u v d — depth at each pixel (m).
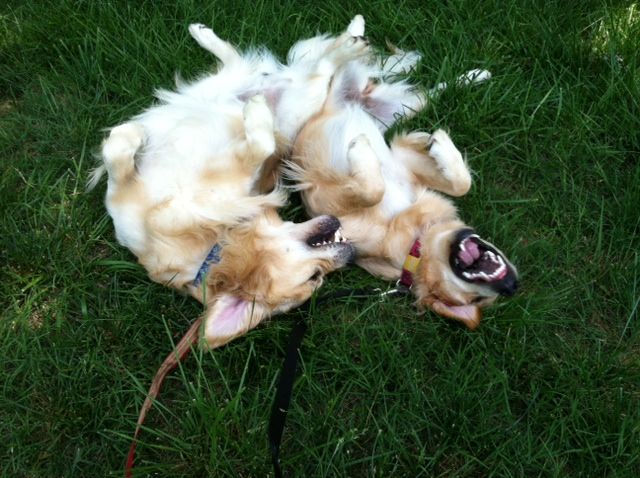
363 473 1.08
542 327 1.20
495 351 1.17
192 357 1.16
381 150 1.29
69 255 1.24
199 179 1.16
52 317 1.19
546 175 1.34
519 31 1.47
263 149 1.16
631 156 1.36
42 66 1.47
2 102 1.45
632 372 1.13
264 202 1.18
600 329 1.21
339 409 1.14
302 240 1.19
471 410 1.10
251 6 1.50
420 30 1.49
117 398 1.12
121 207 1.17
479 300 1.17
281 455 1.09
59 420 1.09
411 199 1.28
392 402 1.14
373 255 1.26
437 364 1.16
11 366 1.14
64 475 1.07
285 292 1.16
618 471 1.05
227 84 1.33
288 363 1.10
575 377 1.14
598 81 1.41
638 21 1.45
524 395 1.14
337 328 1.19
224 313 1.11
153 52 1.42
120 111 1.38
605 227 1.30
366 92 1.43
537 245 1.27
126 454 1.08
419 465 1.05
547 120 1.39
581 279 1.24
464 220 1.31
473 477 1.08
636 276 1.22
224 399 1.12
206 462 1.05
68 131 1.38
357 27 1.44
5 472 1.06
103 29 1.46
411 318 1.23
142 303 1.19
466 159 1.33
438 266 1.18
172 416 1.13
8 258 1.22
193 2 1.49
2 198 1.26
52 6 1.50
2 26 1.48
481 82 1.41
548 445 1.09
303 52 1.39
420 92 1.40
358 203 1.21
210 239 1.15
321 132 1.28
